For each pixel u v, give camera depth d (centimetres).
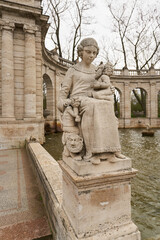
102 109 215
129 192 228
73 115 232
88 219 205
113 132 215
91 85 249
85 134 221
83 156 226
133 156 912
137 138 1559
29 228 307
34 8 1153
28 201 406
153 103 2833
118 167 220
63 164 258
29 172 616
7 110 1125
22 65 1201
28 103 1177
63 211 253
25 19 1180
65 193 247
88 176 201
